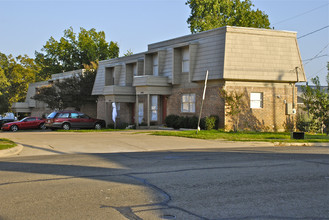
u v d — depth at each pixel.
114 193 7.74
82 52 65.56
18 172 10.19
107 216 6.18
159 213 6.36
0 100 41.25
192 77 27.20
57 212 6.39
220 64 25.16
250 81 25.97
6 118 47.59
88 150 16.64
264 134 23.06
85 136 22.81
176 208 6.66
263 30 26.11
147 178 9.27
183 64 29.11
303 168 10.66
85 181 8.93
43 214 6.27
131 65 36.22
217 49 25.61
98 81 41.03
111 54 65.88
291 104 27.25
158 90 30.08
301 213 6.39
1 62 75.88
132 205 6.86
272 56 26.22
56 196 7.48
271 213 6.38
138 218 6.08
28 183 8.71
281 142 19.28
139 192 7.83
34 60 78.06
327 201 7.16
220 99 25.52
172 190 7.99
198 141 19.73
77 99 43.72
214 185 8.47
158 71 30.97
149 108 31.16
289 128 27.34
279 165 11.21
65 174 9.86
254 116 26.12
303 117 27.39
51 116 32.97
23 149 16.73
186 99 28.81
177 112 29.69
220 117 25.56
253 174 9.76
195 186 8.37
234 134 22.38
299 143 19.23
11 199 7.25
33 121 39.53
